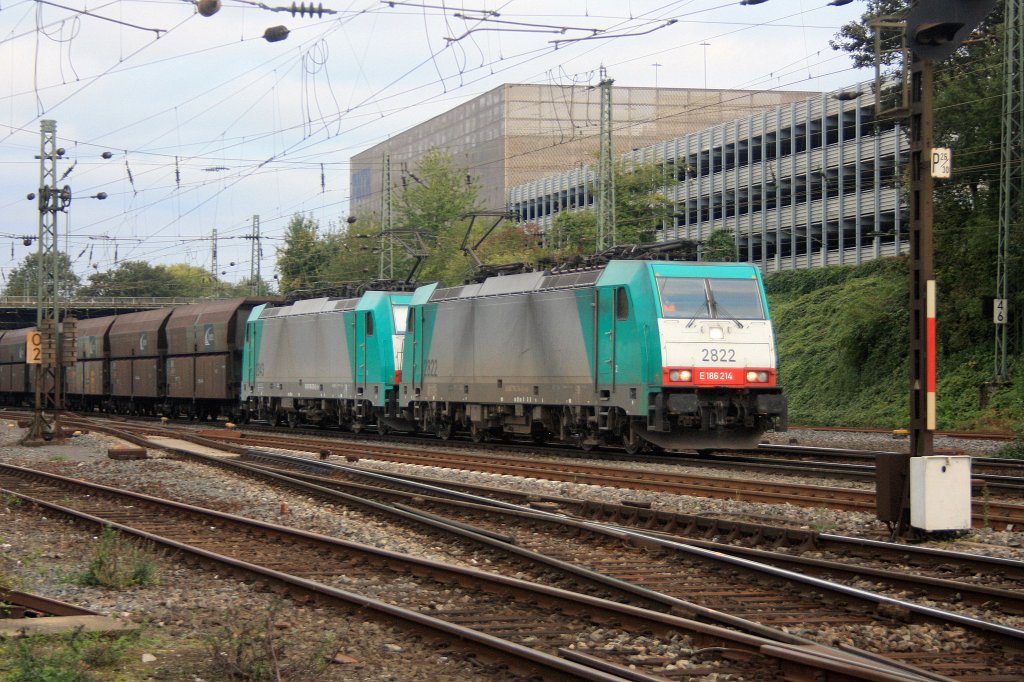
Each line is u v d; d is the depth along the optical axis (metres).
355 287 35.19
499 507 15.16
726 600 9.62
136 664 7.75
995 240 36.97
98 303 79.50
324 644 7.98
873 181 50.59
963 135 38.88
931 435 12.71
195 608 9.65
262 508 16.52
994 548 12.13
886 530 13.44
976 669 7.56
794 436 33.84
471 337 28.28
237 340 41.81
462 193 67.69
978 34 41.00
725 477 19.16
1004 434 30.41
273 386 38.44
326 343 35.06
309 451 26.97
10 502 16.73
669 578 10.59
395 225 67.31
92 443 31.16
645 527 13.85
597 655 7.80
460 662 7.82
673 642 8.00
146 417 50.69
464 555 12.22
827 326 47.19
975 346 38.22
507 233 65.75
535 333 25.73
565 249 56.72
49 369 31.72
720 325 22.52
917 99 12.88
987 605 9.24
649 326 22.16
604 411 23.77
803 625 8.73
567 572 10.53
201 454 24.80
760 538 12.48
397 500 16.80
